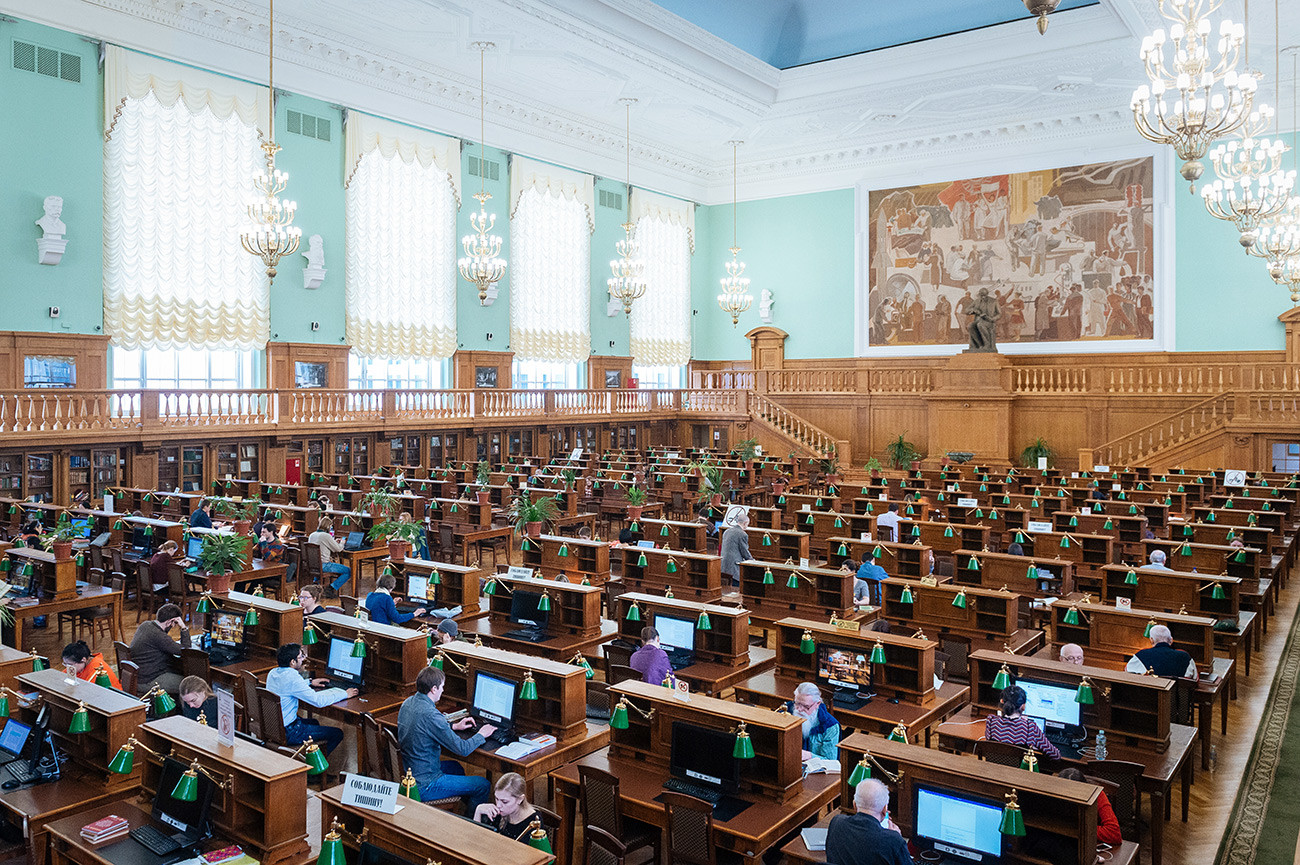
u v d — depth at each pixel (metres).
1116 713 7.91
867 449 31.94
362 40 24.95
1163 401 26.84
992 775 5.87
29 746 6.75
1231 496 19.38
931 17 27.44
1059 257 31.47
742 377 36.88
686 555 12.54
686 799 6.20
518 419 29.06
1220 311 28.97
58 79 20.47
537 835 5.47
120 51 21.28
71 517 15.38
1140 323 30.19
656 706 7.23
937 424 30.08
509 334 30.88
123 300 21.58
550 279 32.16
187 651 9.25
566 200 32.69
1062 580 12.21
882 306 34.78
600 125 32.56
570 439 31.66
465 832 5.32
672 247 37.34
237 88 23.44
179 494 17.94
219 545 12.12
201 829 5.74
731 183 38.38
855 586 12.18
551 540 13.69
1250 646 12.02
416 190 27.77
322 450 24.28
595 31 24.39
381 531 14.57
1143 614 9.83
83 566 13.93
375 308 26.78
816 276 36.34
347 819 5.73
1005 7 26.17
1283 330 28.06
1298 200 20.95
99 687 7.05
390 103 26.70
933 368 30.53
